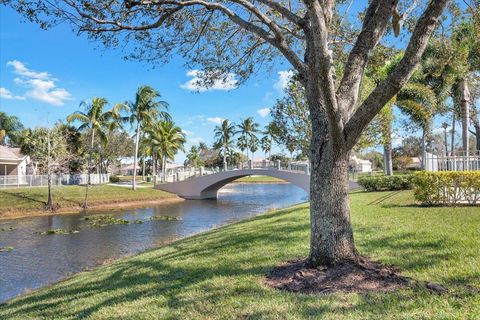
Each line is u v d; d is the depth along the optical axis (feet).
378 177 69.46
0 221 83.35
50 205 100.68
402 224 29.53
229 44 32.50
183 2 23.22
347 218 18.62
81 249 52.80
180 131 182.39
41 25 22.81
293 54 20.56
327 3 20.43
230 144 282.97
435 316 12.41
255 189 202.90
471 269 17.06
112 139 199.52
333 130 17.29
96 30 24.62
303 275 17.90
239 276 19.98
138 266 27.61
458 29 34.12
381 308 13.56
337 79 43.42
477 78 82.94
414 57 16.31
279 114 74.54
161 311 16.06
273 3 21.45
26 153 150.61
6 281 37.58
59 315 18.37
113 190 128.26
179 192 144.36
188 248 31.78
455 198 39.09
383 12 19.06
